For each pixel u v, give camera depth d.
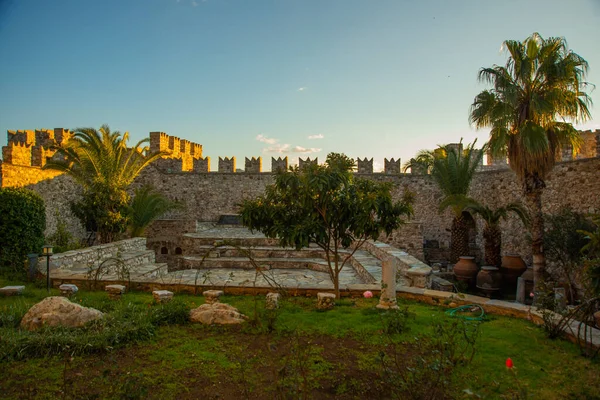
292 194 9.11
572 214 17.98
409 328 7.11
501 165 27.81
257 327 7.09
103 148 19.09
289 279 14.67
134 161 21.53
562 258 17.36
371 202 8.63
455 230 21.28
